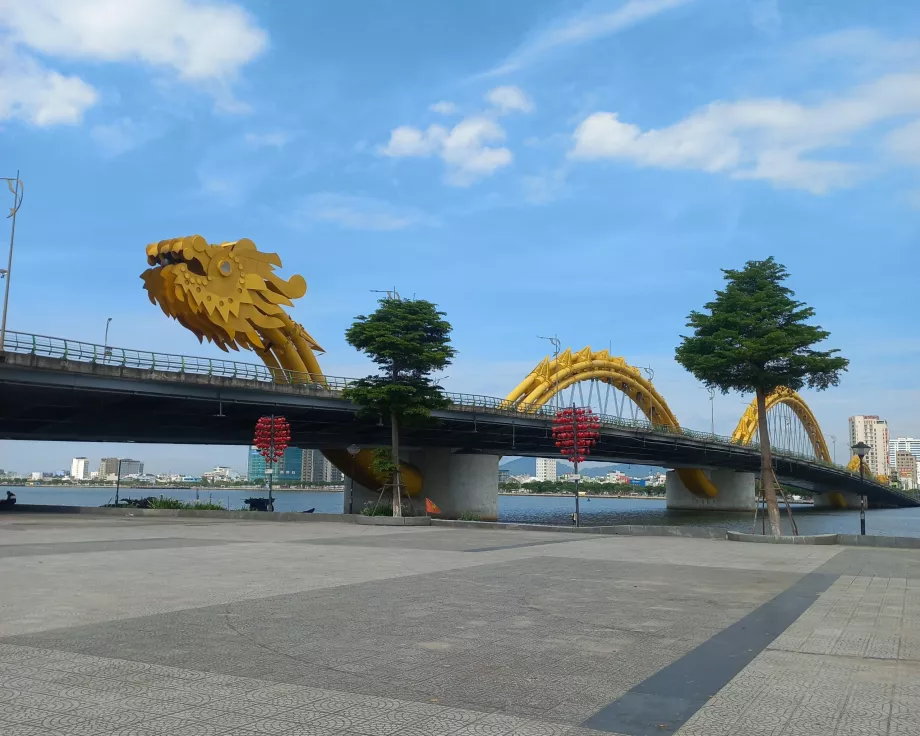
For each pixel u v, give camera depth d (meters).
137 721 7.59
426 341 53.84
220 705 8.16
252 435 73.62
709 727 7.77
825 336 37.69
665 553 26.83
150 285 71.94
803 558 25.70
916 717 8.13
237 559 22.55
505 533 37.69
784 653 11.03
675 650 11.14
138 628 12.06
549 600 15.46
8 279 52.38
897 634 12.44
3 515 52.25
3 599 14.74
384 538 32.94
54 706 8.03
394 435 53.44
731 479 150.88
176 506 59.00
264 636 11.59
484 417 78.81
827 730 7.71
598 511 163.12
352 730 7.46
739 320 37.84
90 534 33.09
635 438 97.19
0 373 48.56
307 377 79.31
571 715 8.08
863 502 43.47
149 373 55.41
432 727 7.60
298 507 140.00
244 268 76.25
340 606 14.32
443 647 11.06
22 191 54.50
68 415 60.28
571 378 123.12
